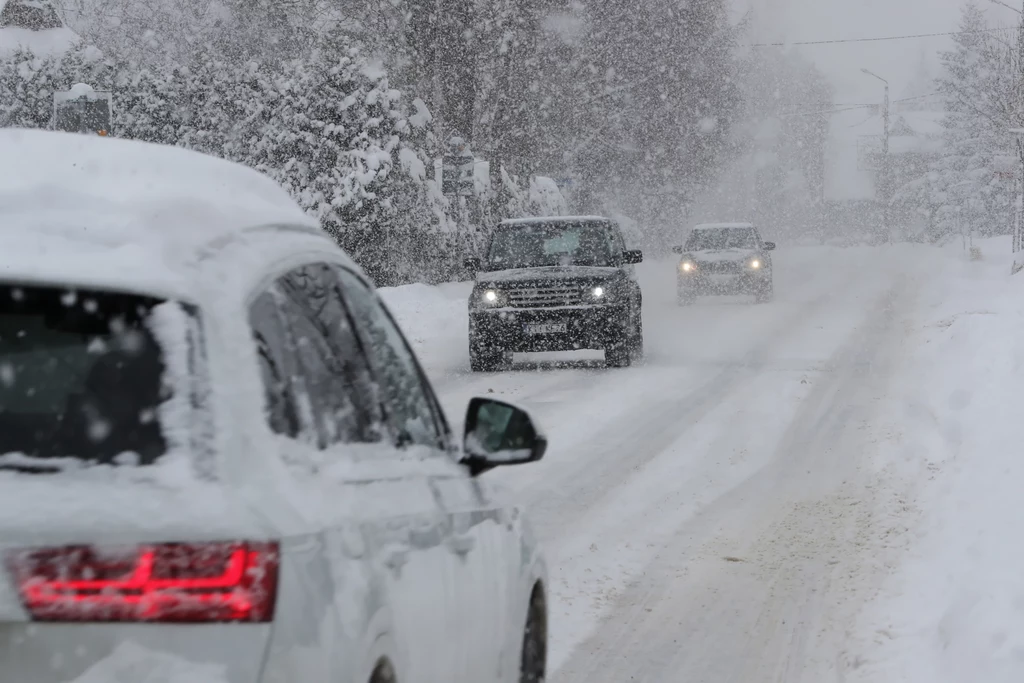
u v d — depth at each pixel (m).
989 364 46.59
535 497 31.00
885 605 21.05
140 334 7.64
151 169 9.41
